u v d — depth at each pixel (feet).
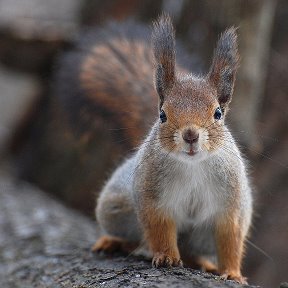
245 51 49.01
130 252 34.01
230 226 29.30
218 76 28.71
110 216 33.14
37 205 48.98
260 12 49.19
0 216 44.96
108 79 39.22
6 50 56.39
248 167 33.40
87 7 56.08
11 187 55.36
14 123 61.57
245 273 50.93
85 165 53.42
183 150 26.43
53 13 60.70
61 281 30.91
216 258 32.27
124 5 54.08
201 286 23.99
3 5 61.82
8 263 36.01
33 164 57.93
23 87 68.18
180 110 27.04
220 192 29.12
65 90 40.78
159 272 27.12
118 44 41.98
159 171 28.86
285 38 57.06
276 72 54.90
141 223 29.68
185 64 39.29
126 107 37.55
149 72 39.27
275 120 53.67
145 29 43.27
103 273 29.40
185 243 31.73
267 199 51.24
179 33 50.49
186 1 50.21
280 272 50.39
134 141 35.91
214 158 28.68
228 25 48.98
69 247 37.09
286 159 51.90
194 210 29.91
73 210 52.44
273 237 50.83
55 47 55.77
